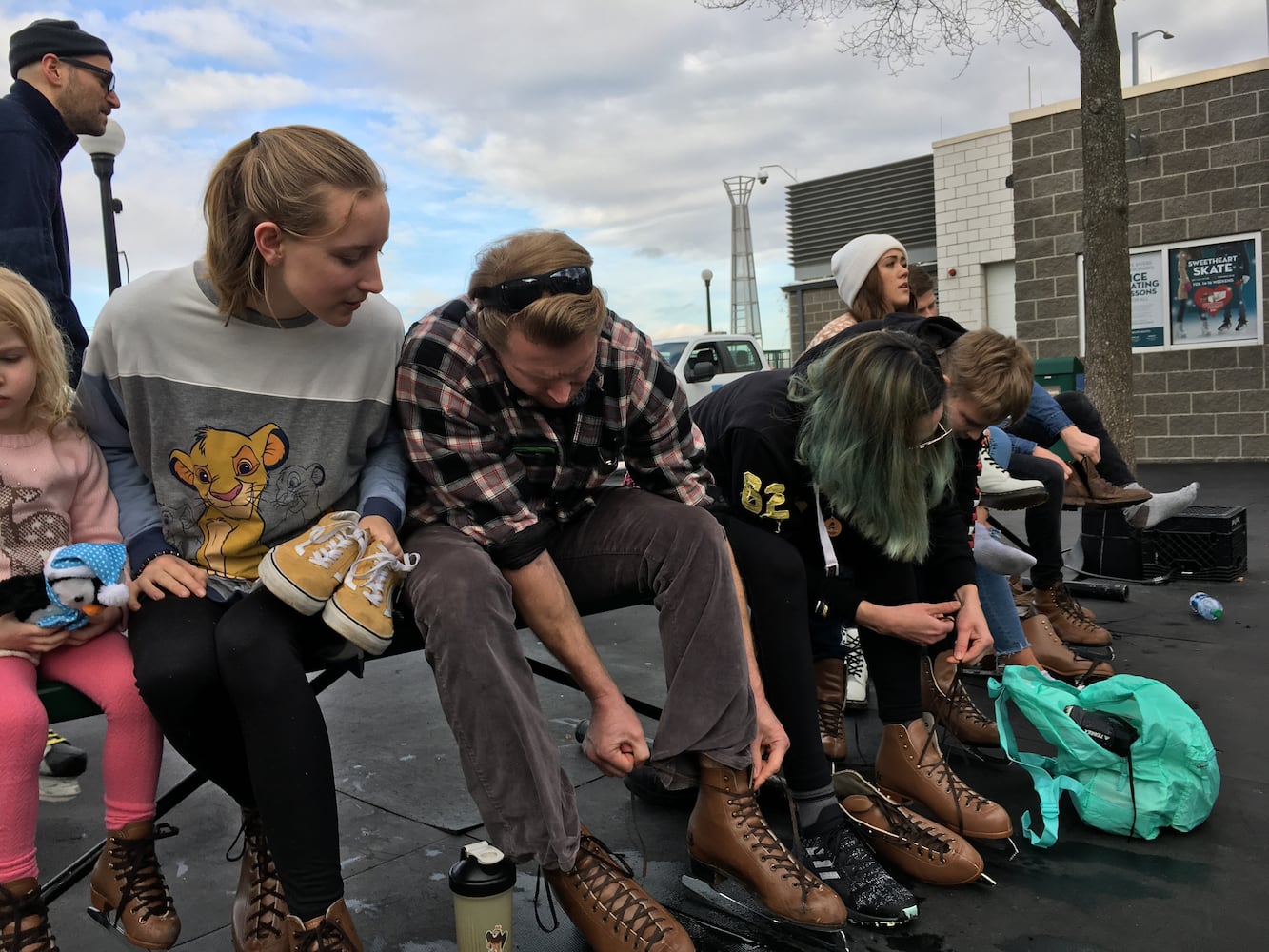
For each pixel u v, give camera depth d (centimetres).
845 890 175
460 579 141
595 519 175
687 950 146
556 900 183
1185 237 952
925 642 196
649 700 300
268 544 158
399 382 160
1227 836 199
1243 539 445
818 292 1684
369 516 152
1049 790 199
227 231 140
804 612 185
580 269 144
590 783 239
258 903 148
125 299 148
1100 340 596
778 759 173
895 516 189
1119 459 381
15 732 128
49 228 229
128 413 151
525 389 154
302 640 145
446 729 279
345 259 137
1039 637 306
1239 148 912
